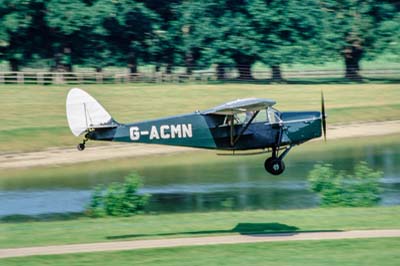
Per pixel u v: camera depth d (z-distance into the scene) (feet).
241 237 395.96
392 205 513.86
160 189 599.98
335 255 356.59
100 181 645.10
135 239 396.98
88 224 447.01
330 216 454.40
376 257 351.25
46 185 629.92
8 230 430.20
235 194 573.33
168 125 398.62
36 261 355.77
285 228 422.00
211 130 396.78
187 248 372.38
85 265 347.56
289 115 402.72
